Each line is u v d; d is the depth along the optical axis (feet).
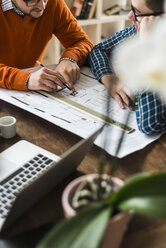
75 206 1.51
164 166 2.50
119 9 9.20
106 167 2.44
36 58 5.43
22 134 2.86
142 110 3.06
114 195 1.30
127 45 1.05
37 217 1.94
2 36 4.92
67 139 2.83
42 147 2.69
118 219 1.40
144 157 2.60
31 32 5.06
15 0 4.54
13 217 1.81
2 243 1.71
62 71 4.02
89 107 3.36
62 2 5.17
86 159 2.52
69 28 5.21
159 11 2.96
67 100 3.50
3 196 2.02
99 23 8.67
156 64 0.96
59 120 3.06
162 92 0.98
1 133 2.77
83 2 8.05
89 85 3.93
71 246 1.11
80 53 4.62
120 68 1.04
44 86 3.65
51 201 2.07
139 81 1.01
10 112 3.22
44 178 1.79
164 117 2.95
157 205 1.18
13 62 5.26
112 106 3.38
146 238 1.78
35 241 1.74
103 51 4.52
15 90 3.74
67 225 1.19
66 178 2.29
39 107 3.30
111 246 1.57
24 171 2.27
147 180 1.29
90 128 2.95
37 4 4.48
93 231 1.15
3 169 2.30
